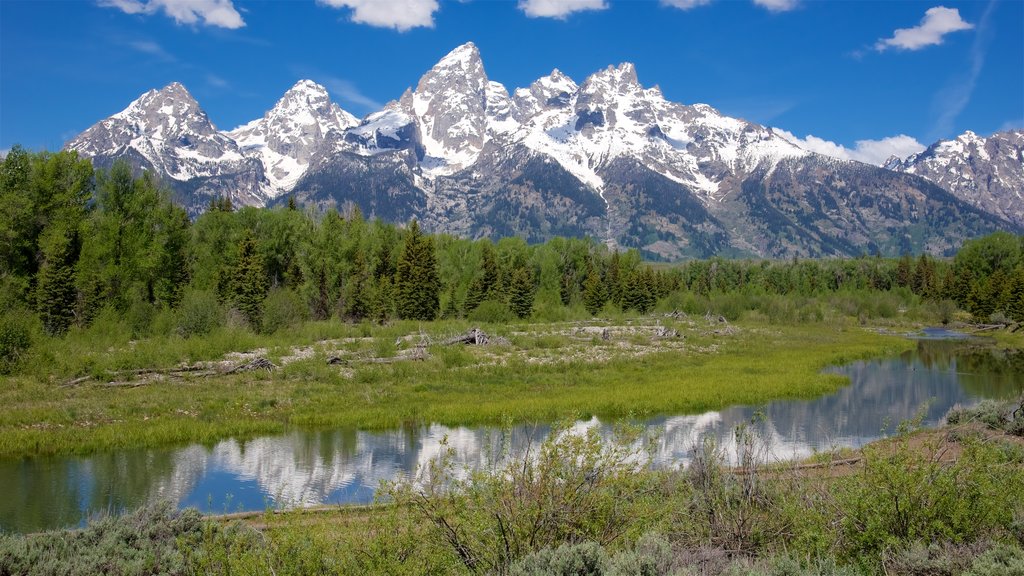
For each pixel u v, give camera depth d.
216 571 7.11
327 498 15.09
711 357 43.34
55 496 15.46
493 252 84.31
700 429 22.50
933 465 8.11
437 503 7.30
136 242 49.44
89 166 49.66
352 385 29.83
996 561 6.69
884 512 7.86
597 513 7.53
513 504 7.25
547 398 27.73
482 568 6.95
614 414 25.41
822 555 7.63
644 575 6.59
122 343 37.84
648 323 69.31
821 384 32.16
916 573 7.09
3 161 47.00
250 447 20.30
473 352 40.91
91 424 22.55
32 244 47.00
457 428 23.09
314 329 47.88
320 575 6.73
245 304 52.34
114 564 7.96
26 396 25.83
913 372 39.16
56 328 41.50
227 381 30.00
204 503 14.84
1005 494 8.04
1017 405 19.34
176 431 21.52
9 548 7.99
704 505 8.63
